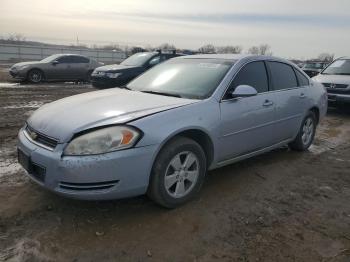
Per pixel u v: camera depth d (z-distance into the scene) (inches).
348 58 448.5
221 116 162.6
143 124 134.7
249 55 196.9
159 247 123.9
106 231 131.2
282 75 213.0
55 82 690.8
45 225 132.6
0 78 710.5
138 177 133.6
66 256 116.4
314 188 182.2
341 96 394.9
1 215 137.6
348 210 160.2
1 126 279.1
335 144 273.4
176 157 145.3
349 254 126.3
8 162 195.5
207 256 120.8
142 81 198.2
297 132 227.9
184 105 151.9
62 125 135.6
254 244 129.0
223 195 166.6
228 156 174.2
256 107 182.7
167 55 519.8
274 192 174.1
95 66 720.3
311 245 130.6
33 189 161.0
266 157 226.8
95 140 128.0
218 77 174.2
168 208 148.7
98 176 127.3
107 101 157.6
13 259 113.3
